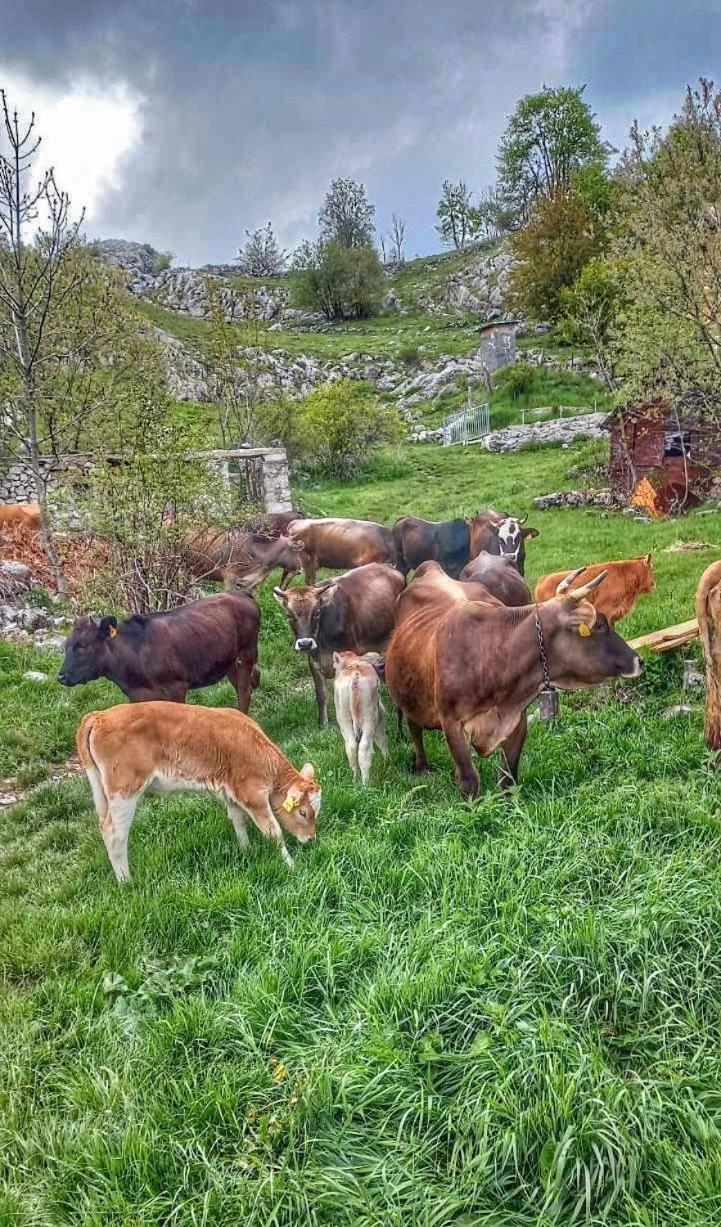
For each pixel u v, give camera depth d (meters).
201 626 8.98
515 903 4.74
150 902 5.46
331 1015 4.12
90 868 6.29
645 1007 4.00
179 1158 3.47
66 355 16.81
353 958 4.57
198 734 6.05
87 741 5.97
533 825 5.69
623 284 19.84
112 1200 3.31
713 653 6.68
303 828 6.21
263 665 11.98
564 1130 3.27
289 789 6.13
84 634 8.18
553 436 35.88
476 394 49.53
